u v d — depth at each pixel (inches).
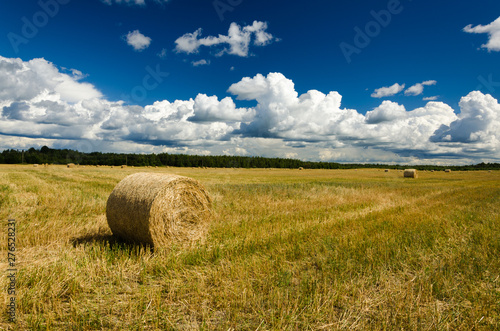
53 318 128.0
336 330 125.0
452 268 186.1
